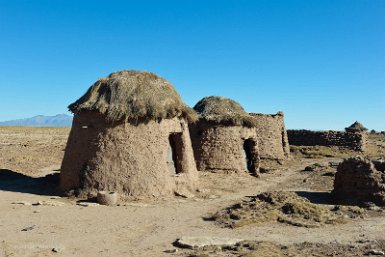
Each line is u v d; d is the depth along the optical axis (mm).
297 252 12461
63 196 19969
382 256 12180
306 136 51750
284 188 25672
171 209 18125
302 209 16922
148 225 15414
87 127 20734
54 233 13789
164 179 20422
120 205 18250
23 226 14406
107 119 20125
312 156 45406
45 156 37094
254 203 18016
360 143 48656
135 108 20328
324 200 21234
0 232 13531
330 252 12594
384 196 19016
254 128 31094
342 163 20906
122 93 20828
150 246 12914
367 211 18250
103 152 19969
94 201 18812
